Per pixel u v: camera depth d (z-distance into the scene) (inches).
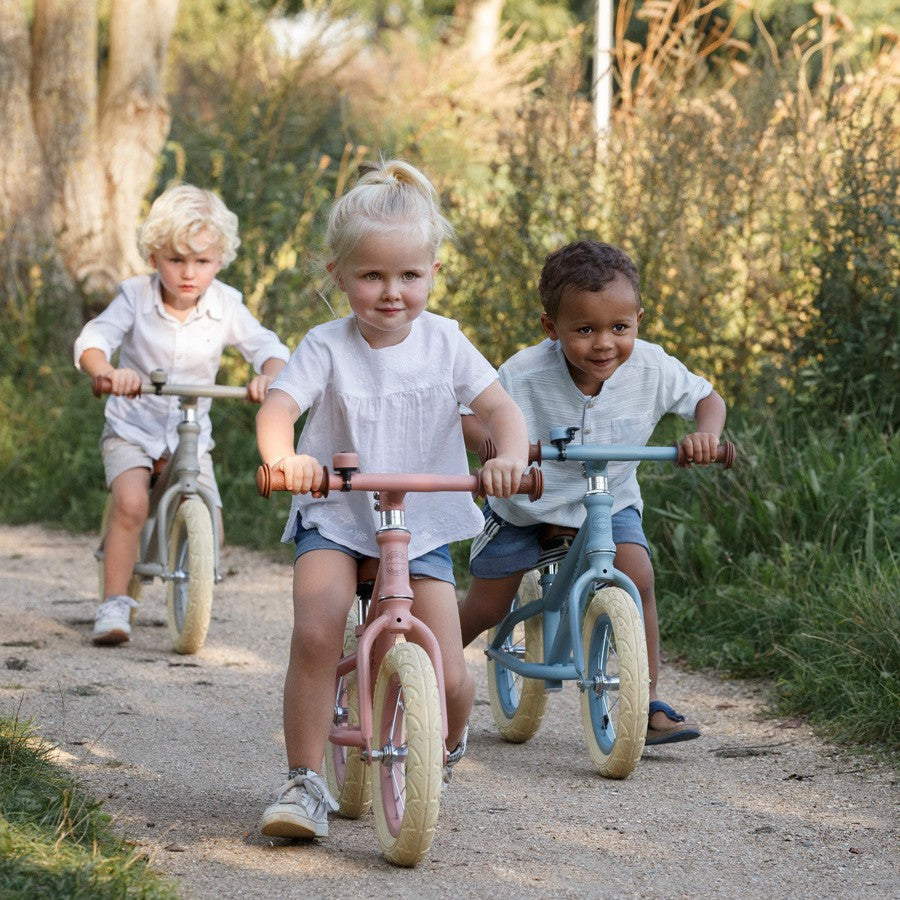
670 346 611.8
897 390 573.3
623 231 631.8
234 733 370.0
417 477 263.4
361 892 256.7
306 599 281.4
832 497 496.4
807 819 307.7
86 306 935.7
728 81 754.8
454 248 676.7
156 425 493.4
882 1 1240.8
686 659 462.3
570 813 311.1
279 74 920.3
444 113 964.0
